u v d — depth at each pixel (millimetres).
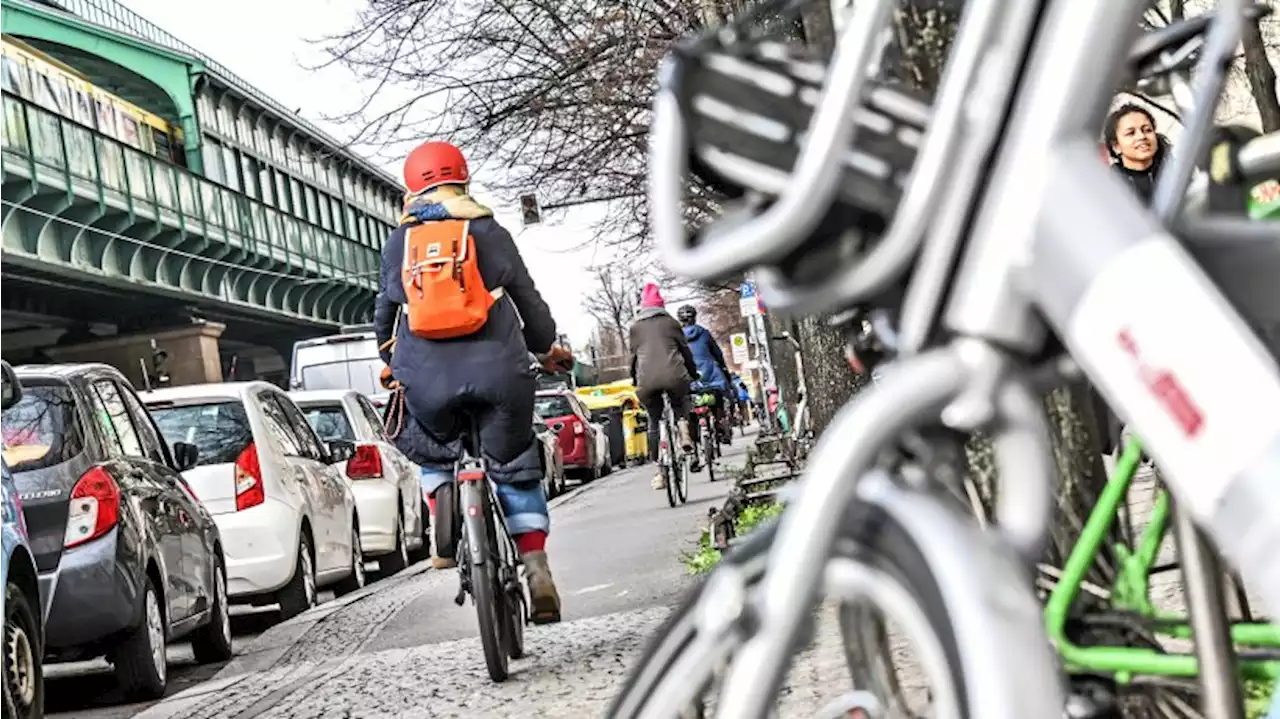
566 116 17703
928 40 2291
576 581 12164
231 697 8656
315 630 11945
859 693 1883
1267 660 2252
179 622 10328
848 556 1625
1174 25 2311
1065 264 1572
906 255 1646
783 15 1901
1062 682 1534
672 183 1720
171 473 11203
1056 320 1594
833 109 1630
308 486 14414
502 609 7590
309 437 15578
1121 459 2742
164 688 9797
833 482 1591
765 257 1659
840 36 1658
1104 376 1562
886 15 1641
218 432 13547
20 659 7824
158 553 9992
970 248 1631
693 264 1675
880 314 1782
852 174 1693
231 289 52656
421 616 11602
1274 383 1474
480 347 7320
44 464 9461
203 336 51062
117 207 41531
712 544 11297
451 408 7371
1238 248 1735
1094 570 2725
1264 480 1458
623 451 44156
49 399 9680
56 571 9273
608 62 16953
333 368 30875
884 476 1656
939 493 1648
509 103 17219
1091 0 1586
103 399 10430
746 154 1744
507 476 7543
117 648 9523
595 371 84000
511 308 7422
